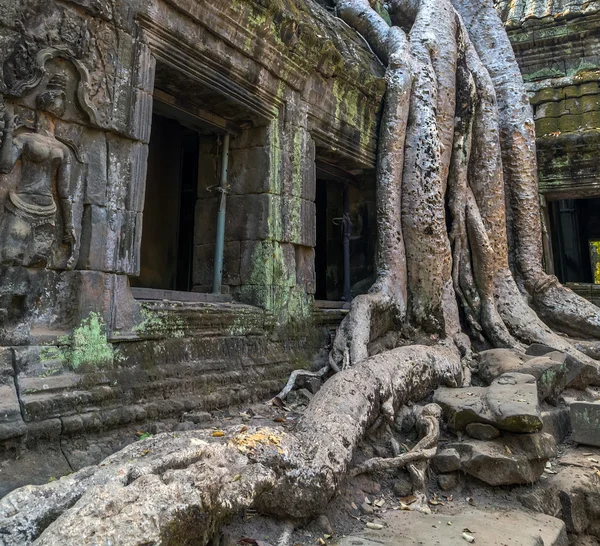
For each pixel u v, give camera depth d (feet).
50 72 11.68
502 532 10.08
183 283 24.76
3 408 10.03
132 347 13.19
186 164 25.55
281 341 18.84
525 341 25.18
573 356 22.20
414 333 23.22
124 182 13.25
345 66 21.93
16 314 11.21
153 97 16.02
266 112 18.66
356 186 27.45
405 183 24.43
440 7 27.96
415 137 24.82
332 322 22.24
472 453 12.85
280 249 19.01
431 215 23.98
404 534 9.80
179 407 13.65
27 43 11.08
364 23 28.02
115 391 12.25
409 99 25.31
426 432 14.08
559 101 35.47
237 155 19.30
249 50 17.16
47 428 10.59
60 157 11.69
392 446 13.70
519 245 29.73
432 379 17.63
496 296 26.50
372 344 21.21
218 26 15.81
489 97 28.37
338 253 28.09
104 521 6.56
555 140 34.14
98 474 8.07
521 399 14.02
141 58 13.69
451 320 24.16
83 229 12.34
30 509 7.41
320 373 18.57
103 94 12.69
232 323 16.62
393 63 25.35
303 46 19.21
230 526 9.00
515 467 12.35
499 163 27.99
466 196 26.84
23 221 11.14
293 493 9.61
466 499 12.32
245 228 18.83
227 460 8.79
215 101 17.38
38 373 11.05
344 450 11.24
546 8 36.94
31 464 10.12
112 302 12.72
